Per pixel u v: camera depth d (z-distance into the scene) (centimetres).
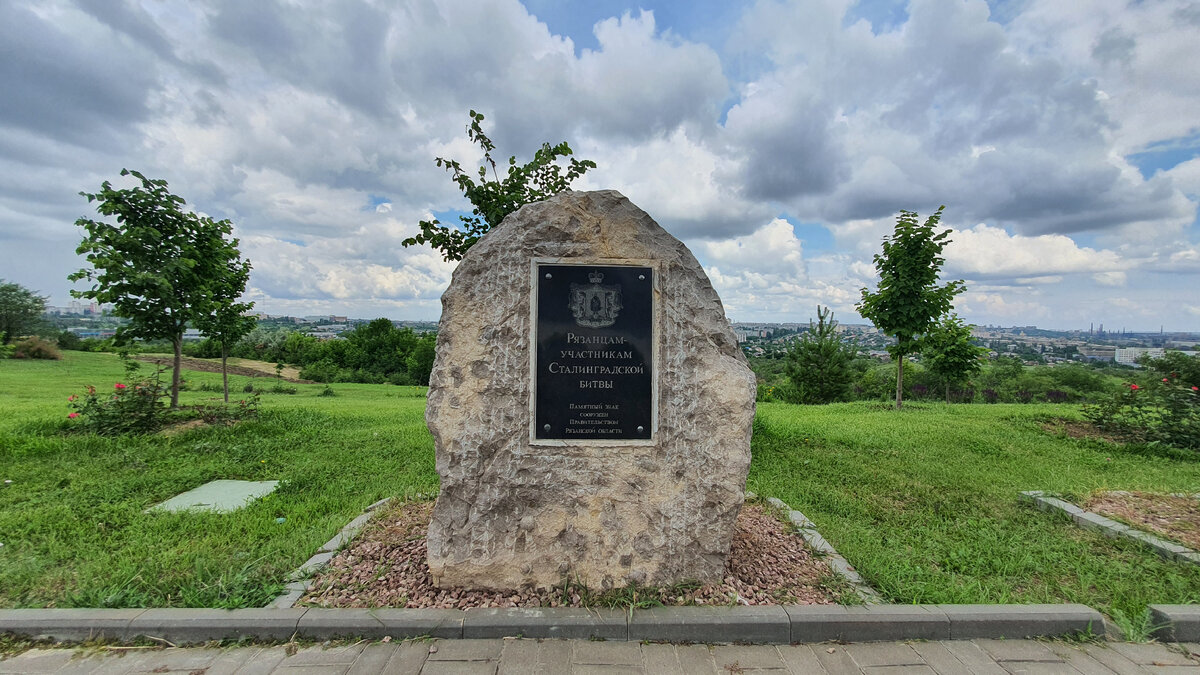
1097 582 348
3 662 258
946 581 341
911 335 1113
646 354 327
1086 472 609
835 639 286
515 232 327
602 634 283
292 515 440
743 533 404
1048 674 262
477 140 491
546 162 493
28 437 675
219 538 390
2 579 323
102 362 2581
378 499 496
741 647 280
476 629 280
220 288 977
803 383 1566
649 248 332
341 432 802
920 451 696
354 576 332
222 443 700
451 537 314
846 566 357
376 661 261
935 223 1088
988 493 525
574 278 326
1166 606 303
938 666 267
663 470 324
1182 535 411
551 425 320
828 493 518
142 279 751
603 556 319
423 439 750
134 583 316
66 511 438
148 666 256
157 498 491
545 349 322
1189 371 805
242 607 292
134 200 782
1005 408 1116
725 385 328
